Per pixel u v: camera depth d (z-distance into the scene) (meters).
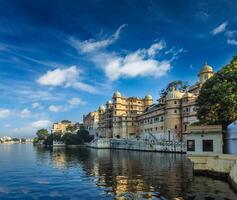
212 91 45.12
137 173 40.78
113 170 45.22
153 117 128.62
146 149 108.62
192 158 38.59
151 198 24.58
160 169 45.31
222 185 30.14
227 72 45.84
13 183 34.09
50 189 30.06
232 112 43.34
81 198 25.59
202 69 112.06
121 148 133.25
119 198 24.94
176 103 108.62
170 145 95.06
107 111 176.00
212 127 39.25
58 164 57.94
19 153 106.19
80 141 197.12
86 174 41.22
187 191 27.22
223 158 34.00
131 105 167.75
